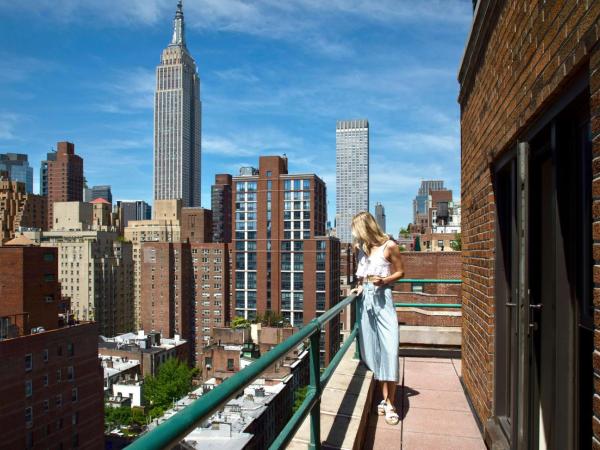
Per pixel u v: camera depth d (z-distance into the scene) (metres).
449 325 9.20
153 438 1.39
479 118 5.25
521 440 3.22
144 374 90.50
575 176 2.83
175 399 78.06
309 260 101.94
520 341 3.26
